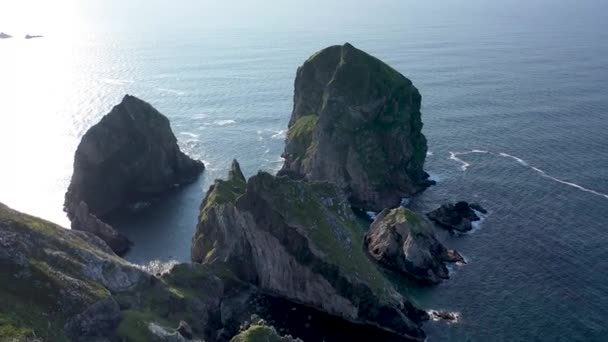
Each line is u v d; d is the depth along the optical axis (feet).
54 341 226.38
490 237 380.78
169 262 367.45
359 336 290.35
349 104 478.59
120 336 244.63
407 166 477.77
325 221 327.88
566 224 393.50
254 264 342.64
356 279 306.14
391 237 357.20
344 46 507.71
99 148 457.68
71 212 428.56
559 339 278.46
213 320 294.66
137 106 481.46
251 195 334.44
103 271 273.75
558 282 325.83
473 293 319.88
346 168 468.34
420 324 294.87
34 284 245.04
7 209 280.92
